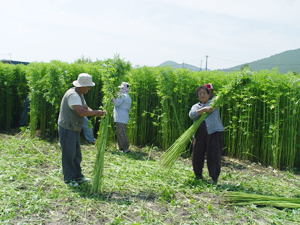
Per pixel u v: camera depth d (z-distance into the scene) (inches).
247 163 269.6
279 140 261.9
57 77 324.2
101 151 165.9
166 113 294.4
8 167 199.9
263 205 153.7
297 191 186.5
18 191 156.8
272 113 265.0
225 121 292.5
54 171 197.8
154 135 330.0
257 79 268.4
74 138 171.3
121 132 282.5
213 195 168.2
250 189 185.6
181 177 199.3
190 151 289.9
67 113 167.8
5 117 406.3
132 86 323.6
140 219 133.3
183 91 296.5
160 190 170.7
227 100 190.1
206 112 190.2
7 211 131.8
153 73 328.5
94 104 362.3
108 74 173.8
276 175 236.2
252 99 272.4
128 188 171.5
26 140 297.6
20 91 414.0
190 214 140.1
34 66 342.0
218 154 188.1
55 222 127.0
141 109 329.1
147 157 276.7
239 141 277.3
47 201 145.8
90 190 161.8
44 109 335.3
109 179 187.2
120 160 244.5
